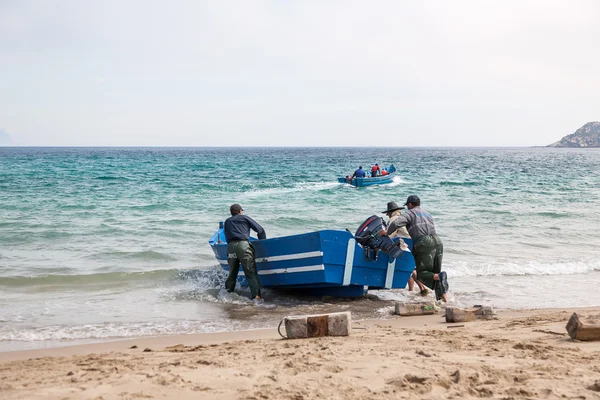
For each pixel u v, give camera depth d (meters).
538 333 5.97
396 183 40.69
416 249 9.34
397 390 3.74
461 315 7.43
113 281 11.16
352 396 3.64
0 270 12.01
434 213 22.78
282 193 31.89
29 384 4.13
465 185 39.25
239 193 31.73
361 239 9.66
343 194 31.44
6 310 8.79
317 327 6.04
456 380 3.95
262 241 10.13
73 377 4.29
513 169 65.94
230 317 8.47
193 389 3.86
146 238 16.38
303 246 9.39
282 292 10.43
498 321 7.20
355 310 8.88
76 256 13.69
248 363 4.63
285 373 4.24
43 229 17.50
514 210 23.97
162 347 6.30
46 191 31.38
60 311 8.76
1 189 32.50
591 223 20.41
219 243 11.90
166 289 10.55
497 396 3.60
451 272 12.15
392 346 5.26
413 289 10.76
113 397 3.70
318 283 9.45
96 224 18.69
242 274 10.88
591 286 10.95
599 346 5.09
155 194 30.48
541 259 13.85
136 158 103.50
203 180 43.28
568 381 3.86
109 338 7.18
